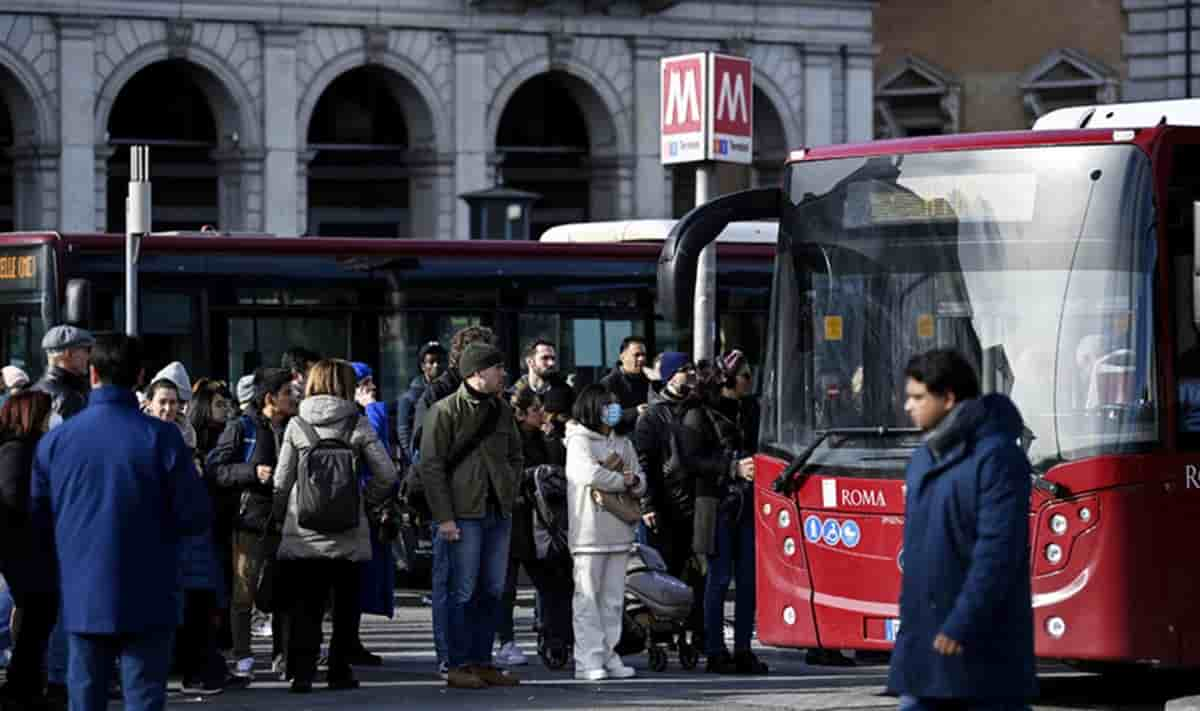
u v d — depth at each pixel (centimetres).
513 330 3947
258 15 6806
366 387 2978
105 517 1714
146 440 1730
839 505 2202
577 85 7425
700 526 2467
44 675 2281
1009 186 2155
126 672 1736
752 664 2503
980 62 8394
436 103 7106
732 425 2497
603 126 7456
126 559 1716
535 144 7725
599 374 4016
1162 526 2089
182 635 2286
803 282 2259
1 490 2058
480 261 3925
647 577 2517
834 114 7775
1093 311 2108
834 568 2206
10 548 2080
